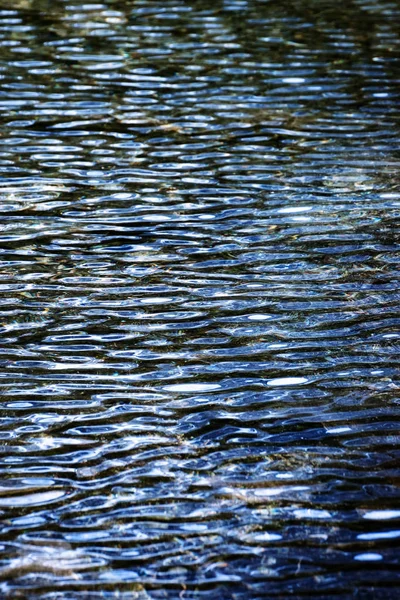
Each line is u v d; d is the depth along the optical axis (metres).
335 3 32.56
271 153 20.16
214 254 15.80
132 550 9.07
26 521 9.48
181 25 29.47
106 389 11.88
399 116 22.23
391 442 10.76
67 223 16.91
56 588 8.58
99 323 13.56
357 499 9.79
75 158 19.80
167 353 12.74
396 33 28.86
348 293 14.41
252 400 11.62
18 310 13.91
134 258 15.66
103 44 27.36
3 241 16.19
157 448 10.70
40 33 28.33
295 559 8.93
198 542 9.18
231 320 13.66
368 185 18.50
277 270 15.21
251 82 24.44
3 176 18.84
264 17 30.56
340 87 24.16
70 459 10.50
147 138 20.89
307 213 17.30
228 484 10.05
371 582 8.62
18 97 23.14
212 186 18.52
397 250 15.85
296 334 13.23
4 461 10.45
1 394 11.72
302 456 10.53
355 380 12.06
